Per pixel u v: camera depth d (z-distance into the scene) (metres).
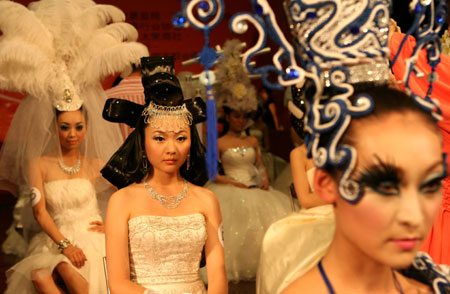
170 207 2.41
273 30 0.96
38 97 3.39
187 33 8.21
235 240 4.87
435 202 0.90
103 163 3.55
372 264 0.97
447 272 1.14
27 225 3.54
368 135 0.89
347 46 1.00
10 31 3.48
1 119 7.81
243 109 5.37
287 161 8.02
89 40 3.54
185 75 5.02
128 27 3.67
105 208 3.61
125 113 2.50
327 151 0.93
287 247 3.01
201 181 2.63
